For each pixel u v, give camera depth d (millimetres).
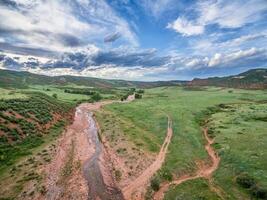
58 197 32031
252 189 29375
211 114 84562
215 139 51750
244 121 65812
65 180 37031
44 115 73188
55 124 71062
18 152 45125
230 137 50969
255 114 73812
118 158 46406
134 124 72812
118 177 38656
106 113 96750
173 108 95562
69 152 49531
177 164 40469
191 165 40375
